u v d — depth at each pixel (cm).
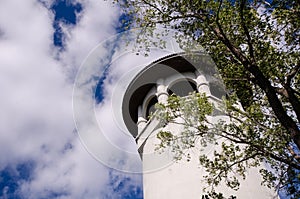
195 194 1251
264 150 874
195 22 957
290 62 972
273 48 962
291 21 905
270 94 812
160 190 1355
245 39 972
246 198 1236
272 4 877
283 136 915
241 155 962
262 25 938
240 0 892
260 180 1330
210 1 909
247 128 921
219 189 1256
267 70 930
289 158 851
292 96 844
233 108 912
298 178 827
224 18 948
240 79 1009
